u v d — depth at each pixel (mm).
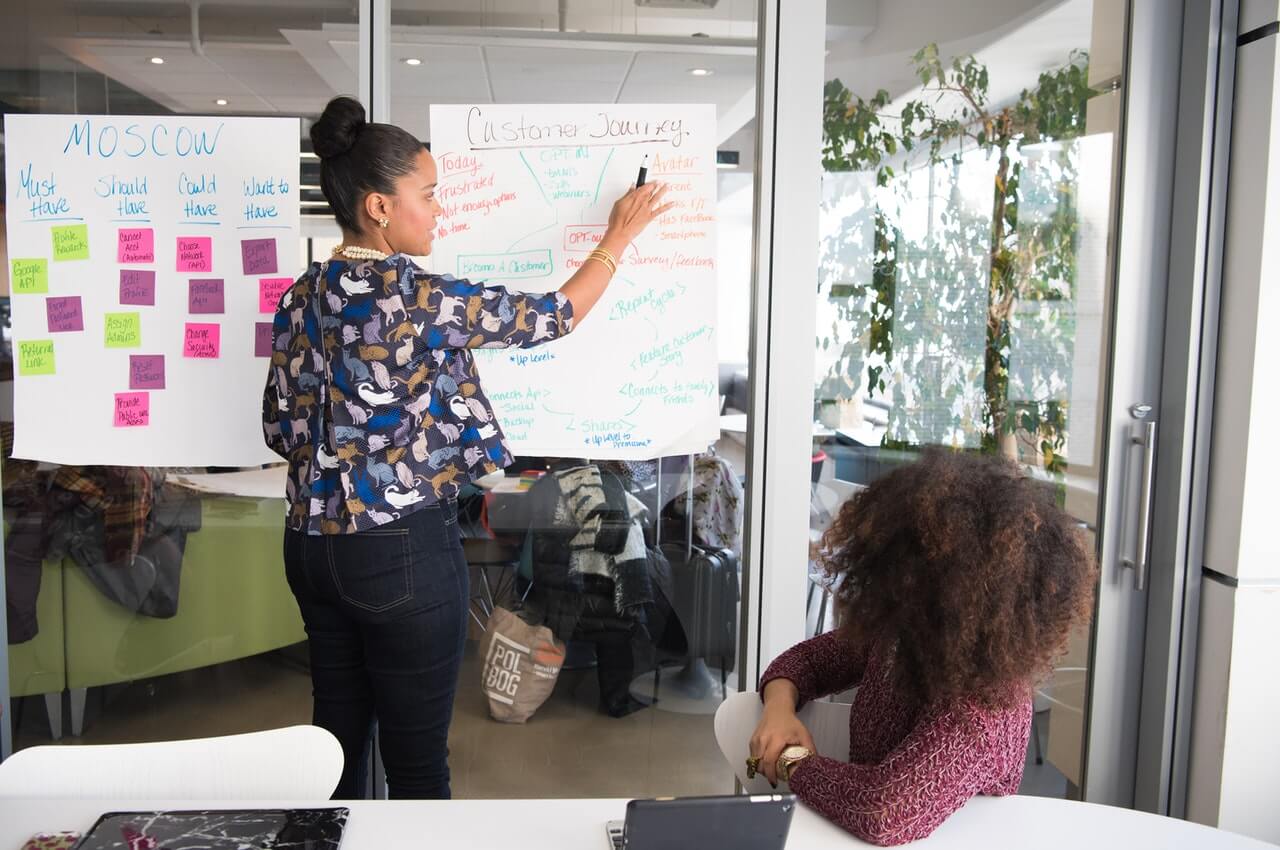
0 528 2359
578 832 1174
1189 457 2332
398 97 2293
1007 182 2406
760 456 2395
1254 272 2197
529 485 2361
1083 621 1149
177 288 2287
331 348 1667
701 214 2311
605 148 2295
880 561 1187
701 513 2412
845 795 1166
